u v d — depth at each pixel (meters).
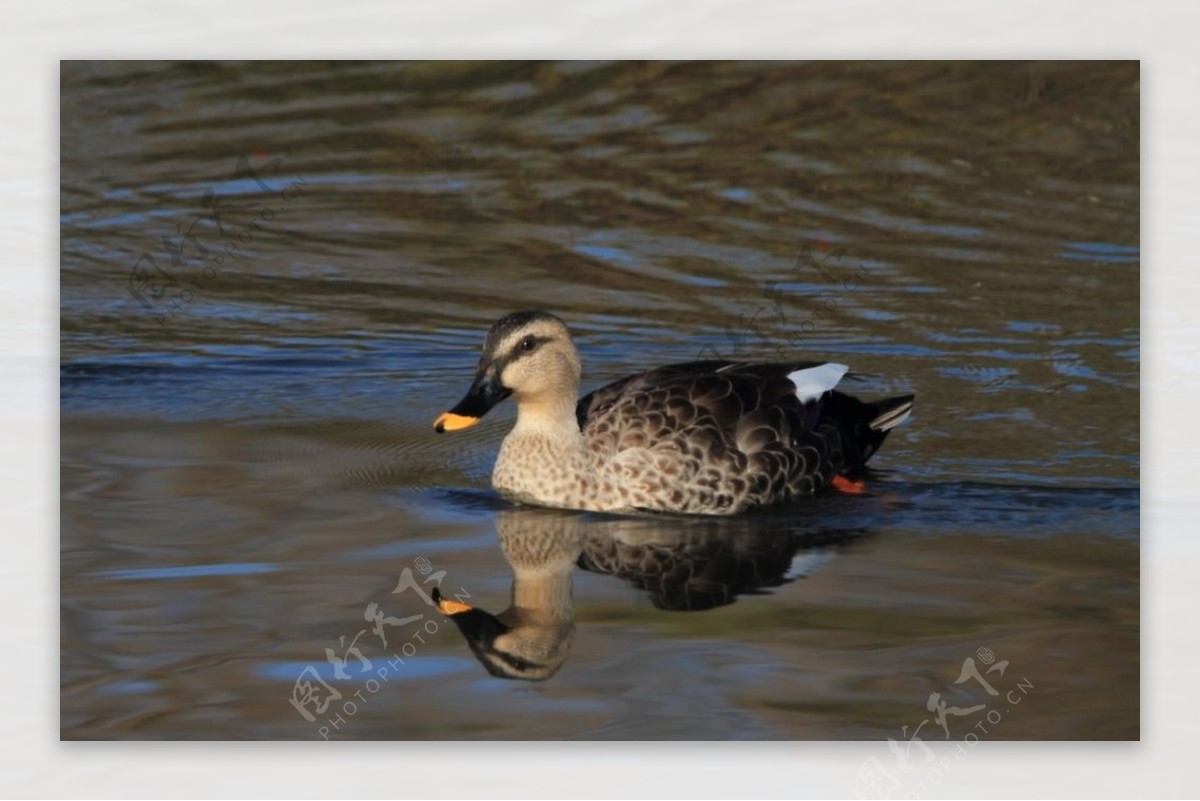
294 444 13.80
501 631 9.98
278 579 10.78
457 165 19.81
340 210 18.95
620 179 19.53
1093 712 9.01
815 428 12.81
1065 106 20.58
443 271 17.58
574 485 12.41
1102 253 17.66
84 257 17.81
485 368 12.48
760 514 12.30
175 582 10.66
